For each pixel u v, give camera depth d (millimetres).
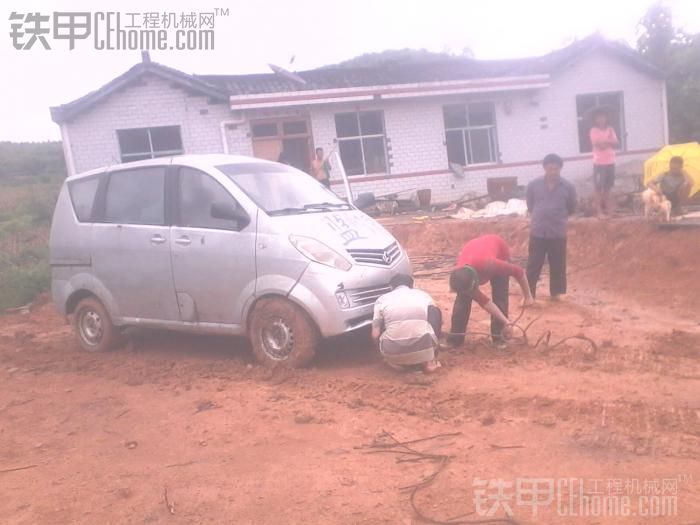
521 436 5020
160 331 9227
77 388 7094
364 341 7859
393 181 21469
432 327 6594
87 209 8266
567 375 6254
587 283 10781
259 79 21328
